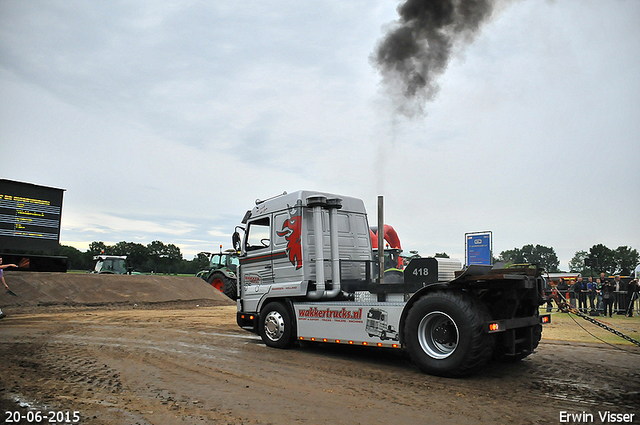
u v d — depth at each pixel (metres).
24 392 4.63
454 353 5.26
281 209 8.19
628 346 7.94
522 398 4.59
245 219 9.26
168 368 5.98
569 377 5.52
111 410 4.11
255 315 8.27
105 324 10.96
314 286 7.59
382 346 6.10
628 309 14.24
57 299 15.59
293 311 7.55
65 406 4.20
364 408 4.25
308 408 4.25
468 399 4.55
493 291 5.84
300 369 6.01
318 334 7.02
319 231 7.45
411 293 6.44
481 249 10.20
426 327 5.64
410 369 6.02
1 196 18.02
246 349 7.63
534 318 6.21
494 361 6.45
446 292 5.51
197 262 75.50
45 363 6.11
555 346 7.94
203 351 7.34
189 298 18.80
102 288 17.22
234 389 4.93
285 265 7.93
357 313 6.47
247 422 3.83
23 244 18.52
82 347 7.51
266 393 4.77
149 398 4.52
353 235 8.59
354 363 6.44
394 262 13.36
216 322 11.81
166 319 12.44
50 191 19.34
